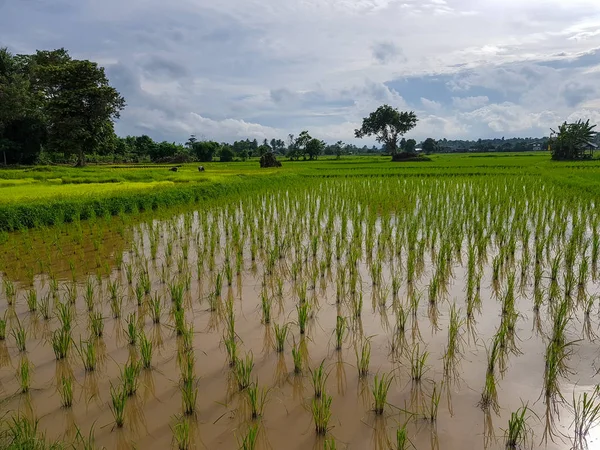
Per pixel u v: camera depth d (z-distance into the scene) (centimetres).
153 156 7931
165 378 552
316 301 803
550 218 1308
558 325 611
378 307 769
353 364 576
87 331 693
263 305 712
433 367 562
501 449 414
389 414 468
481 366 563
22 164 5156
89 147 4738
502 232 1166
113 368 579
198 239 1256
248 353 611
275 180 3048
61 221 1517
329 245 1100
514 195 1788
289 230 1335
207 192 2245
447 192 2048
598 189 1798
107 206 1719
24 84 4853
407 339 643
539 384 517
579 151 5266
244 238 1223
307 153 8838
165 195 1980
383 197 1852
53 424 466
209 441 433
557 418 455
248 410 481
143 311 768
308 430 446
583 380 523
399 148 13788
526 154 8656
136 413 481
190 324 713
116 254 1105
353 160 7869
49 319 744
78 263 1080
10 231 1437
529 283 867
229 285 898
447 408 477
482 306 762
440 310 751
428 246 1162
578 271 909
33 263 1081
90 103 4625
